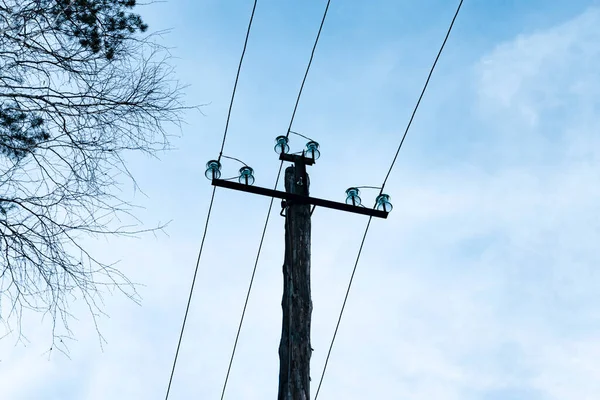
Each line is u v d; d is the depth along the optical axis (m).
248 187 9.50
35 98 8.05
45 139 8.09
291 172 9.98
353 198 9.73
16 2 7.96
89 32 8.34
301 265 9.24
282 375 8.63
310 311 9.01
